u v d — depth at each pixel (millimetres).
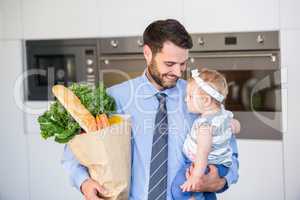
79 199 2666
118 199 1266
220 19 2389
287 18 2297
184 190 1427
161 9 2467
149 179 1424
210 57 2414
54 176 2697
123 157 1243
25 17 2697
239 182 2398
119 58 2559
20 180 2756
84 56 2635
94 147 1198
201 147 1433
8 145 2775
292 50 2307
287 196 2346
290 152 2332
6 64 2756
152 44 1476
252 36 2357
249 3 2342
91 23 2596
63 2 2627
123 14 2533
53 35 2668
